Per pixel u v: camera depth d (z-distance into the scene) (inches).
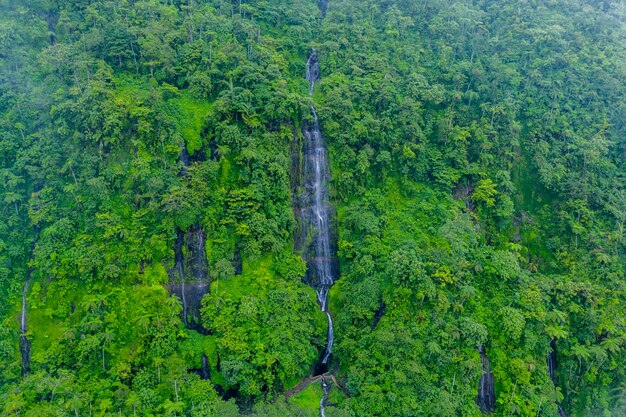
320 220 2423.7
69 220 2053.4
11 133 2213.3
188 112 2266.2
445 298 1991.9
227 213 2138.3
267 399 1891.0
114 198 2096.5
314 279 2361.0
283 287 2094.0
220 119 2266.2
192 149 2209.6
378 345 1931.6
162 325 1900.8
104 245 2003.0
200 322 2036.2
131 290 1966.0
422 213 2336.4
